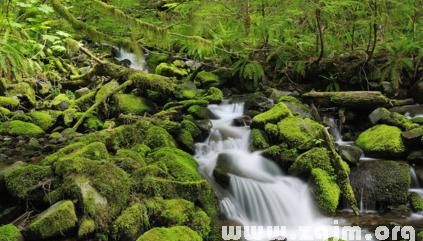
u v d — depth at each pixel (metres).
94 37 5.49
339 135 6.03
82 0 6.91
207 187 4.24
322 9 6.41
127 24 5.74
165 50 8.26
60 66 7.61
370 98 6.08
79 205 3.62
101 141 4.76
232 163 5.09
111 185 3.81
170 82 6.59
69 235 3.51
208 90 6.90
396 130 5.41
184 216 3.82
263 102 6.53
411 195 4.72
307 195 4.71
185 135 5.33
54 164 4.07
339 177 4.80
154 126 5.21
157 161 4.51
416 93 6.62
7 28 6.10
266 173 5.06
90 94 6.41
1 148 5.01
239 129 5.87
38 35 7.46
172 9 7.68
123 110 6.02
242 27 6.96
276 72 7.57
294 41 7.18
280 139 5.32
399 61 6.83
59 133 5.56
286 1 6.55
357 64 7.16
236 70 7.27
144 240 3.38
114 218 3.68
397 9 6.54
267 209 4.57
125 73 6.62
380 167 4.95
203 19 6.68
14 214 3.75
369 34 6.94
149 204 3.84
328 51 7.27
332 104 6.38
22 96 6.46
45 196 3.77
